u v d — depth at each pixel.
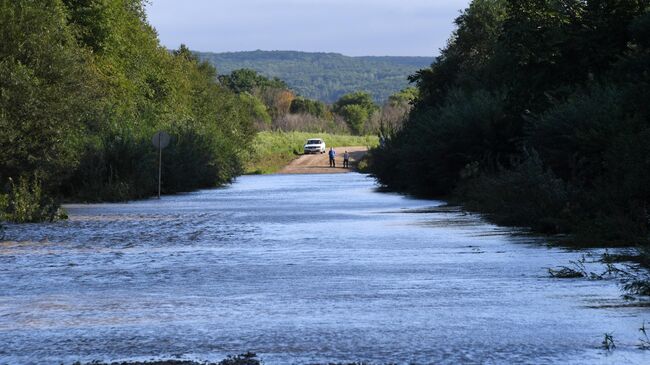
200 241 35.72
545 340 15.06
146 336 15.82
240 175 134.00
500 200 44.09
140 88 119.00
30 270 26.36
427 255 29.41
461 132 65.25
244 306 19.23
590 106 44.94
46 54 66.38
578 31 54.41
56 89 64.56
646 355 13.81
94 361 13.75
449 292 20.95
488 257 28.45
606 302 19.06
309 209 56.69
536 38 54.91
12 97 62.44
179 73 132.88
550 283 22.20
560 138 44.81
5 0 67.88
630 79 46.16
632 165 35.47
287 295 20.83
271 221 46.59
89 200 72.50
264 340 15.38
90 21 106.19
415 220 45.75
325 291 21.42
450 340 15.20
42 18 68.44
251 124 168.50
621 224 32.72
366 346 14.78
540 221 37.66
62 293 21.48
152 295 21.03
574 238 33.72
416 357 13.88
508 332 15.84
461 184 62.38
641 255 25.47
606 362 13.36
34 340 15.52
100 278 24.36
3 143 61.88
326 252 30.89
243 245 33.88
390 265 26.78
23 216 48.03
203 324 17.03
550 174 39.94
